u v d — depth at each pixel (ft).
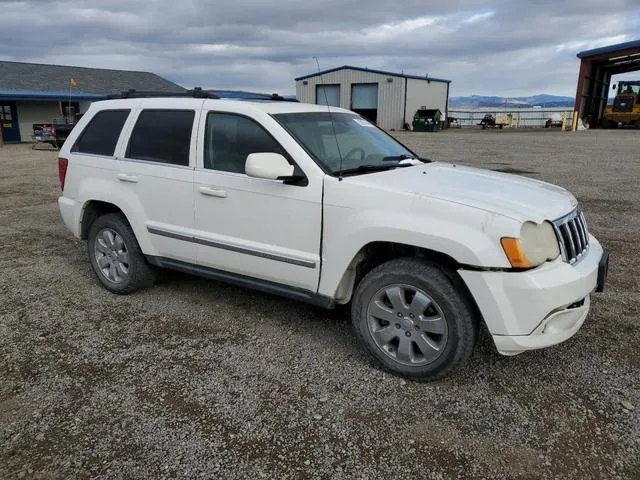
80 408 10.23
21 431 9.55
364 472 8.53
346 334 13.32
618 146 66.64
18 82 94.53
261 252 12.58
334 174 11.78
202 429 9.60
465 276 10.02
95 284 16.97
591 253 11.51
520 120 157.38
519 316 9.82
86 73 111.65
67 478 8.41
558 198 11.68
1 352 12.44
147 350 12.54
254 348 12.60
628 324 13.57
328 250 11.59
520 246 9.71
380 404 10.32
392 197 10.84
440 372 10.74
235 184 12.83
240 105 13.25
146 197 14.66
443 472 8.51
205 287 16.60
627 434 9.32
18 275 17.90
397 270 10.82
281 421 9.82
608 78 144.15
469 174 13.04
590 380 11.05
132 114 15.42
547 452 8.91
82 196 16.10
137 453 8.98
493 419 9.82
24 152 71.67
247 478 8.41
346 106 140.26
